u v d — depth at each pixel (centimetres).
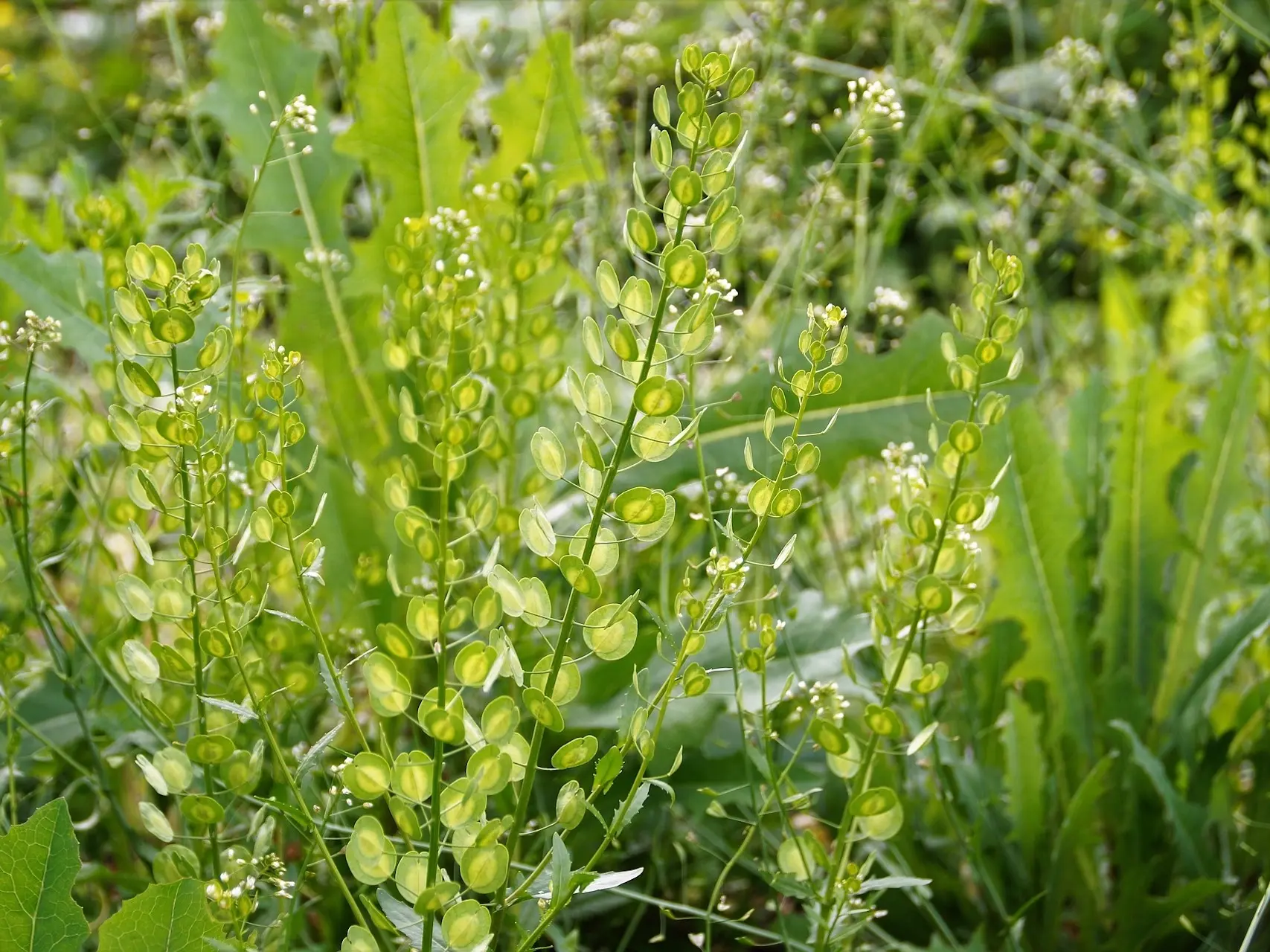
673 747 67
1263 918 69
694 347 47
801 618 71
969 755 77
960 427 52
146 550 50
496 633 48
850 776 56
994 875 71
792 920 68
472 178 84
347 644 69
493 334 69
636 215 47
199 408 50
